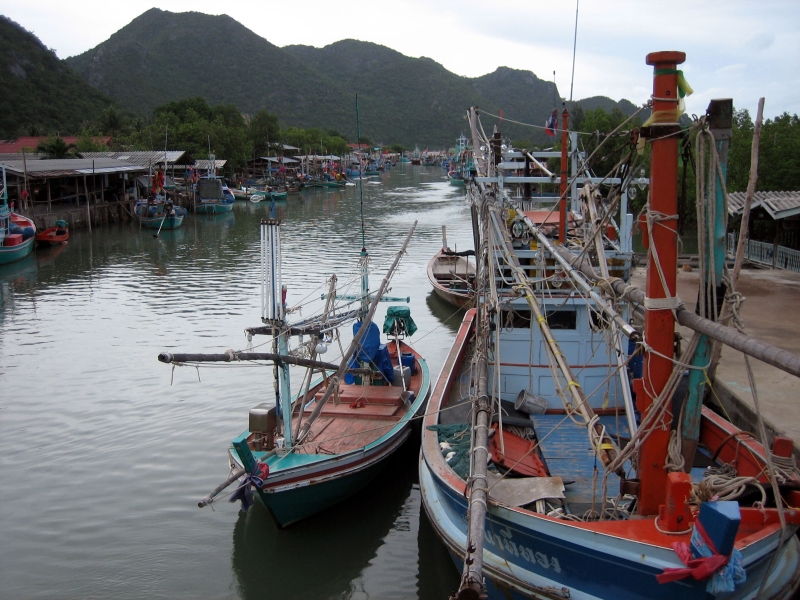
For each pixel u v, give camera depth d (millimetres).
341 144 126750
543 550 6520
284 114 194625
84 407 14625
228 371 16812
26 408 14578
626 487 6777
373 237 42156
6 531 10023
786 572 6727
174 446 12781
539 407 10828
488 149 13586
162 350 18641
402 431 11531
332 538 10164
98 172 47344
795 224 22625
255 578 9141
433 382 15945
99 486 11336
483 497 6352
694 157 6441
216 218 54656
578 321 10836
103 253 36750
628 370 10305
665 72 6145
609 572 6066
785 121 32250
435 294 25922
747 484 6473
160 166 61000
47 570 9125
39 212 44719
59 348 18938
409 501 11234
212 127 78188
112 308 23766
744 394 11180
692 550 5469
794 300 17406
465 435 9344
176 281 28797
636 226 10930
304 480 9594
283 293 9805
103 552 9555
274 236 9570
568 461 9289
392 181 108250
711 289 6293
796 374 4473
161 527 10180
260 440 10109
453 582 9078
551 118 12461
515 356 11133
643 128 6285
